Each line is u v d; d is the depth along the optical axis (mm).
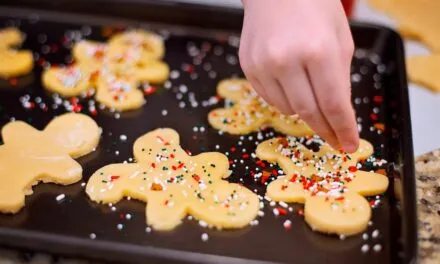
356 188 438
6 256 395
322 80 396
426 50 584
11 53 558
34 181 443
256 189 443
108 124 496
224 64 560
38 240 391
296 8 398
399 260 394
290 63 393
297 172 450
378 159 468
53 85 526
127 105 508
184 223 420
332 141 430
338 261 402
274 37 396
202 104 517
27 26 598
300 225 420
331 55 392
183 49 575
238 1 632
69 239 392
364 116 507
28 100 518
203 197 430
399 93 498
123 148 475
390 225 421
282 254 405
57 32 593
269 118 496
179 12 593
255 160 465
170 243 409
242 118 497
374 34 568
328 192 433
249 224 420
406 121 467
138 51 569
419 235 415
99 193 433
